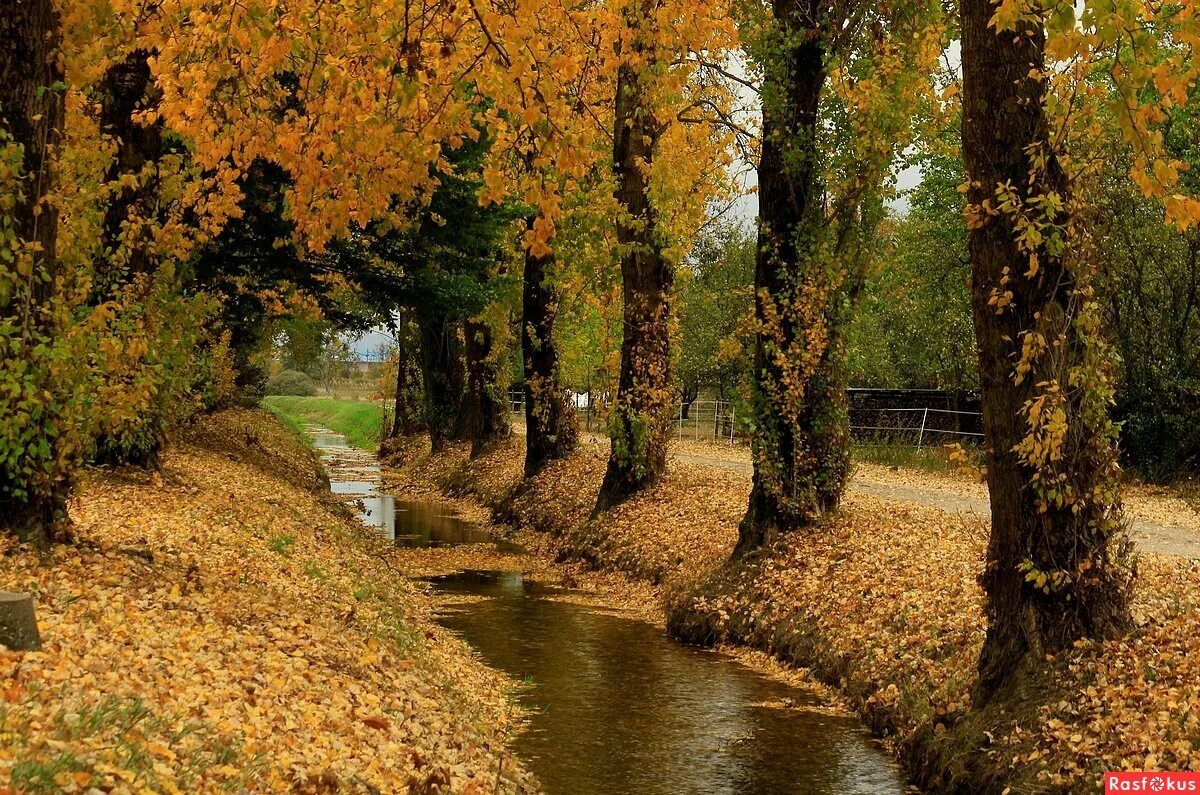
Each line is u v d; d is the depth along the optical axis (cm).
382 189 948
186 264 1638
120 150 1619
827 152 1564
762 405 1628
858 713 1097
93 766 437
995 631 916
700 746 998
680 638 1490
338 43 852
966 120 895
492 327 3509
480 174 2195
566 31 959
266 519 1581
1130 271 2636
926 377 3916
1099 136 830
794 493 1612
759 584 1501
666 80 1037
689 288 4762
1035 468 878
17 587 769
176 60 951
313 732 657
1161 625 911
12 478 905
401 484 3850
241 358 4425
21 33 922
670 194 1895
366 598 1271
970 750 864
